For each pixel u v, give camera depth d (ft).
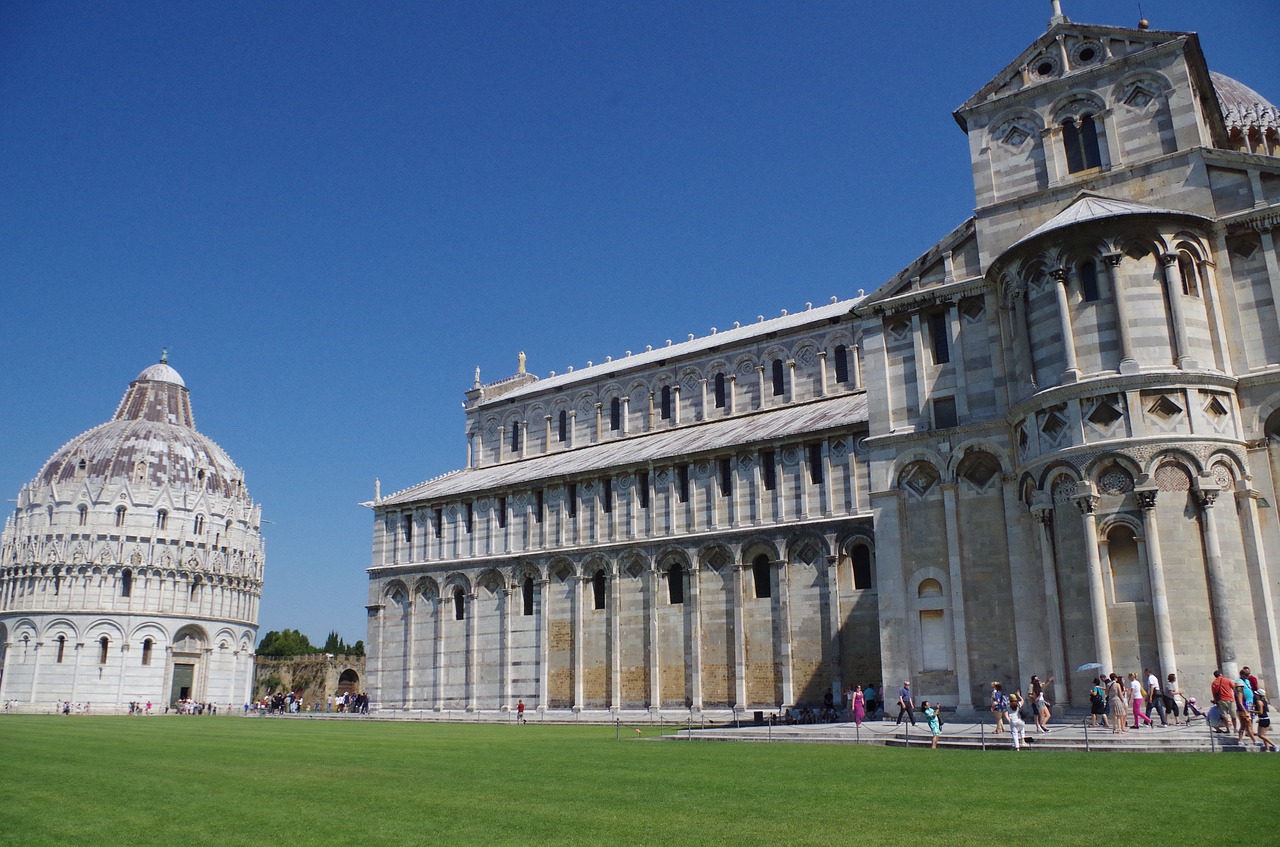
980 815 60.34
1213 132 158.51
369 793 76.18
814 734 130.11
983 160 154.40
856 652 201.16
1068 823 56.70
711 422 274.77
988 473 144.56
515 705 255.91
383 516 304.09
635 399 294.25
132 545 459.73
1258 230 129.70
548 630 254.27
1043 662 132.98
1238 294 130.31
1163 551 120.37
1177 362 124.98
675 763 98.99
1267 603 119.55
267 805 69.72
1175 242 128.67
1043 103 150.30
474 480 301.02
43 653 439.63
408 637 285.43
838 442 214.90
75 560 447.42
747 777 83.76
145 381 545.85
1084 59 148.66
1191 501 121.19
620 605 241.14
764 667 214.28
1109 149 142.92
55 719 260.21
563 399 312.50
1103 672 120.67
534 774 89.61
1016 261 139.64
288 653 647.97
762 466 226.38
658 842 53.67
